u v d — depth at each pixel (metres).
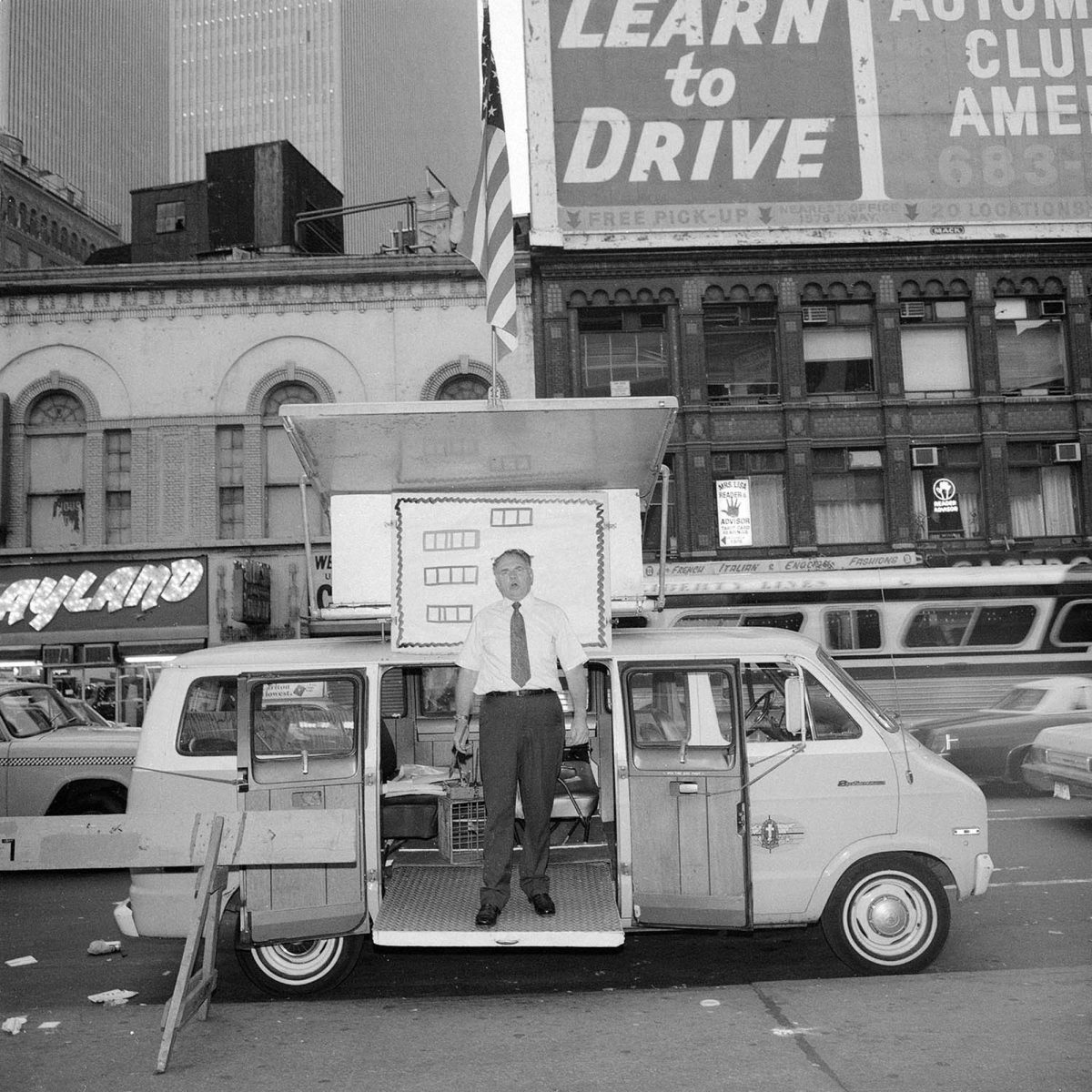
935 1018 5.52
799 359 25.28
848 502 25.28
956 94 26.23
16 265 75.88
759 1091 4.72
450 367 25.02
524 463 7.12
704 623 18.05
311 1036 5.55
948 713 17.48
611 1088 4.79
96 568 24.73
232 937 7.40
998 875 9.99
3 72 130.62
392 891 6.67
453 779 7.40
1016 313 25.86
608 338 25.45
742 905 6.46
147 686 24.39
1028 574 17.91
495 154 9.00
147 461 25.02
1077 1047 5.09
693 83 25.97
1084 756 12.19
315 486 7.65
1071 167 26.19
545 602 6.46
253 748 6.62
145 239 36.59
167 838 5.80
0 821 5.72
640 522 7.58
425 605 6.84
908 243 25.38
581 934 6.11
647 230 25.34
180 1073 5.07
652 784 6.56
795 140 25.91
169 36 158.62
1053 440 25.42
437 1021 5.77
